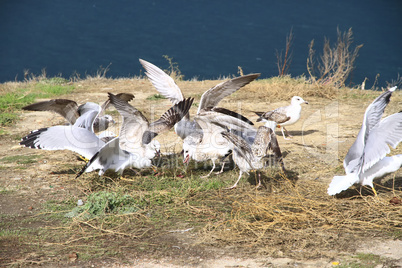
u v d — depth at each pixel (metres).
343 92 18.83
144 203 8.91
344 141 12.74
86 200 9.14
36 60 85.75
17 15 127.88
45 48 95.50
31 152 12.17
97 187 9.84
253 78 11.73
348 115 15.59
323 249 7.18
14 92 18.98
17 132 13.96
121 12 134.88
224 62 82.25
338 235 7.62
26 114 16.02
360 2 143.62
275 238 7.53
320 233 7.68
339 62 20.78
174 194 9.35
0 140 13.18
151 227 8.03
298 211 8.55
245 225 7.97
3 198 9.20
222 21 122.00
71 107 11.27
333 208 8.52
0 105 16.59
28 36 106.06
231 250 7.21
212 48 94.31
